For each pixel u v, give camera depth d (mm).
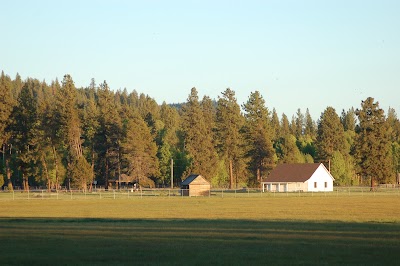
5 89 136875
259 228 49156
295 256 33125
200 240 40781
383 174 132750
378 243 38625
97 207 81312
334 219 58625
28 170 140375
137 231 47156
